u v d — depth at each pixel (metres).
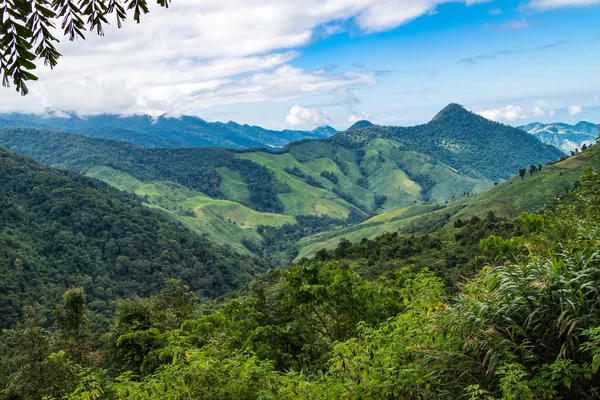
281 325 10.34
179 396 4.55
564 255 4.09
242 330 9.94
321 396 4.09
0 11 2.00
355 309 9.15
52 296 84.50
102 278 99.31
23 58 2.11
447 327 4.04
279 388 4.55
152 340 15.16
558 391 3.29
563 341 3.40
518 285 3.75
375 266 56.59
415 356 4.22
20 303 75.62
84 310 23.58
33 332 21.39
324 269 10.58
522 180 136.12
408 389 3.78
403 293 6.84
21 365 19.55
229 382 4.73
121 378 4.89
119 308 22.45
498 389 3.43
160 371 5.17
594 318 3.27
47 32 2.12
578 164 126.75
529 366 3.39
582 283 3.55
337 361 4.62
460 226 76.12
